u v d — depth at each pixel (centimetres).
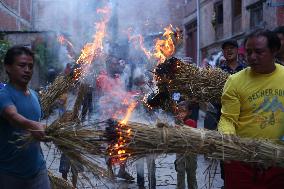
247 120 322
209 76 462
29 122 282
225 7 1742
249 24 1475
